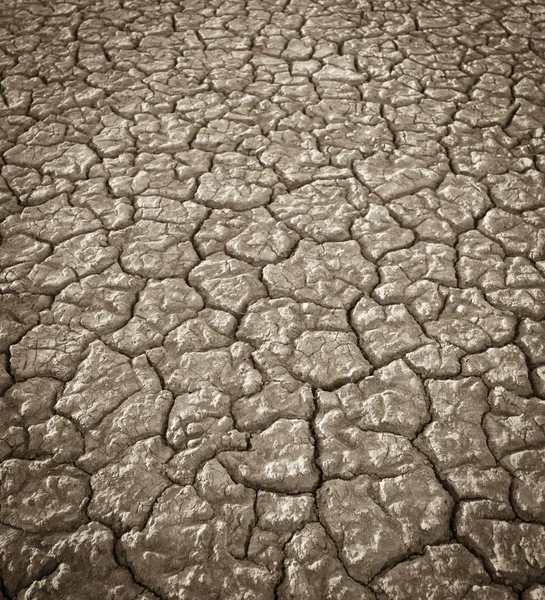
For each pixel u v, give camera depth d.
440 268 0.70
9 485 0.52
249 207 0.79
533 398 0.58
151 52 1.08
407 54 1.08
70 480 0.52
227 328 0.65
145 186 0.81
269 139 0.89
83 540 0.48
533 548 0.48
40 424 0.56
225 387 0.59
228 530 0.49
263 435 0.55
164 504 0.51
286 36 1.13
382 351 0.62
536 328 0.64
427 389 0.59
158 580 0.47
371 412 0.57
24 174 0.83
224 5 1.22
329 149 0.87
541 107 0.95
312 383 0.60
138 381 0.60
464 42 1.11
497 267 0.70
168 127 0.91
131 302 0.67
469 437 0.55
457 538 0.49
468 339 0.63
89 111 0.95
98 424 0.56
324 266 0.71
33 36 1.13
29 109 0.95
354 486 0.52
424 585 0.46
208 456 0.54
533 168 0.84
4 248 0.73
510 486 0.51
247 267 0.71
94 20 1.18
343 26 1.16
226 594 0.46
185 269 0.71
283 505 0.51
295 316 0.66
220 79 1.02
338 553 0.48
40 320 0.65
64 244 0.74
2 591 0.46
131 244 0.74
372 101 0.97
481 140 0.89
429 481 0.52
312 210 0.78
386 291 0.68
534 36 1.12
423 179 0.82
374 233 0.75
